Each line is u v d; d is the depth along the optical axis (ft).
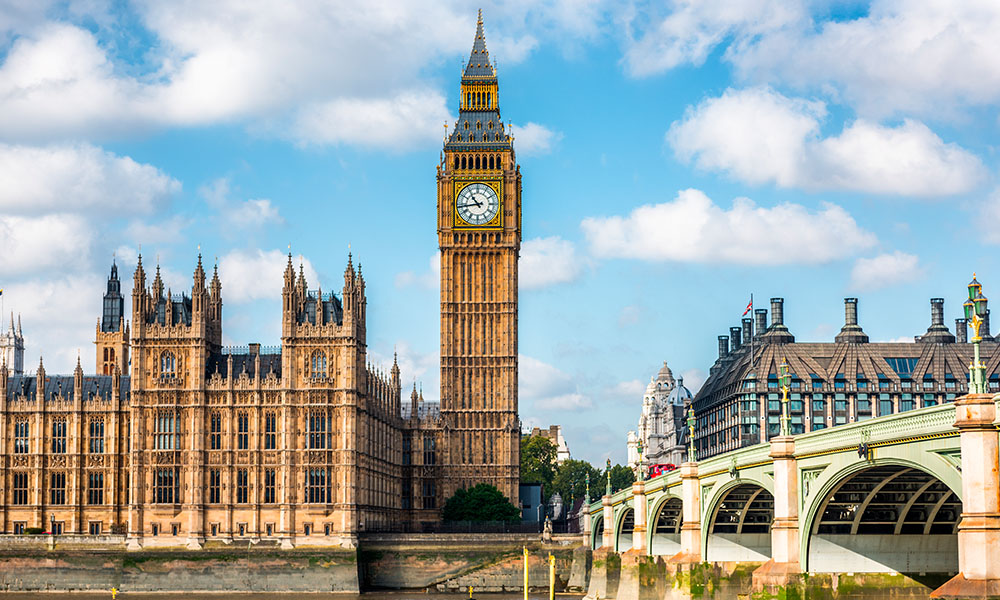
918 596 320.09
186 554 619.67
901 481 302.04
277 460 627.87
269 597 602.85
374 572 647.56
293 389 629.51
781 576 318.24
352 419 628.28
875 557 320.70
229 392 630.33
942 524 325.62
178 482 628.28
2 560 620.90
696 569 415.44
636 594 502.38
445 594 631.15
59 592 617.62
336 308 650.84
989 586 227.20
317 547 620.90
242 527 625.41
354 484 628.28
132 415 631.15
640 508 521.65
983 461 230.48
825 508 315.37
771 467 343.05
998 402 229.25
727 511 431.02
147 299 640.58
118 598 604.08
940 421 247.29
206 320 638.94
